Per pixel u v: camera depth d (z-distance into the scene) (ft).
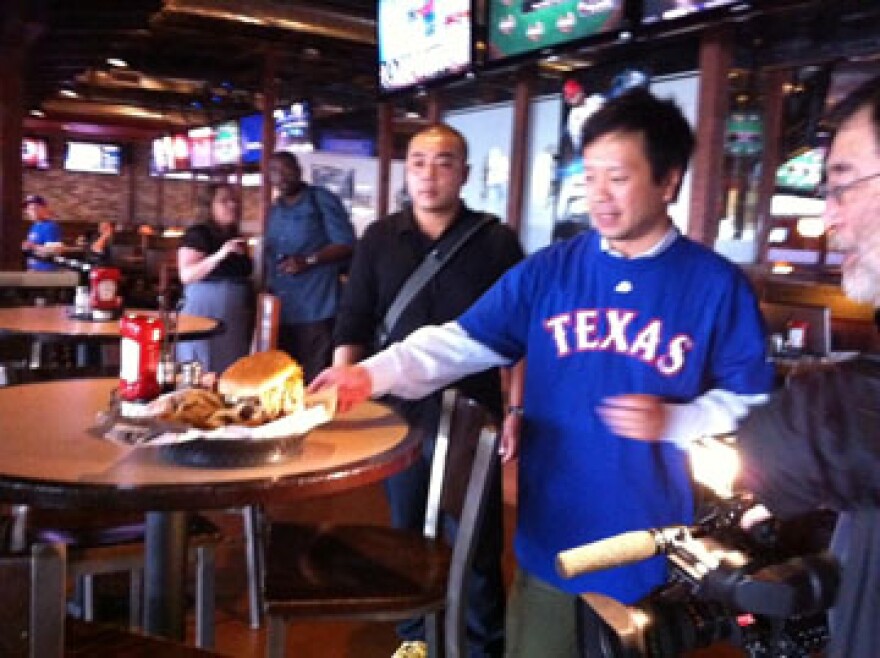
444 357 6.11
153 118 51.13
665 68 17.01
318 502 13.88
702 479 4.05
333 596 5.51
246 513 9.48
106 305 12.07
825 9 14.80
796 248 23.02
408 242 8.27
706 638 3.92
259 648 8.98
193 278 15.51
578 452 5.46
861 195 2.79
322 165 30.32
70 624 4.51
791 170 17.89
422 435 5.71
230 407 4.88
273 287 15.57
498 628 8.32
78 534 6.43
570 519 5.47
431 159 8.00
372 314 8.56
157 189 60.59
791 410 2.86
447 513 6.64
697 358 5.29
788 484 2.86
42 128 55.52
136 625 6.47
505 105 21.52
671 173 5.29
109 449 4.92
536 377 5.74
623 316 5.40
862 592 2.79
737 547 3.73
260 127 37.88
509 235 8.41
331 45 26.43
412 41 19.16
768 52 16.14
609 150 5.21
